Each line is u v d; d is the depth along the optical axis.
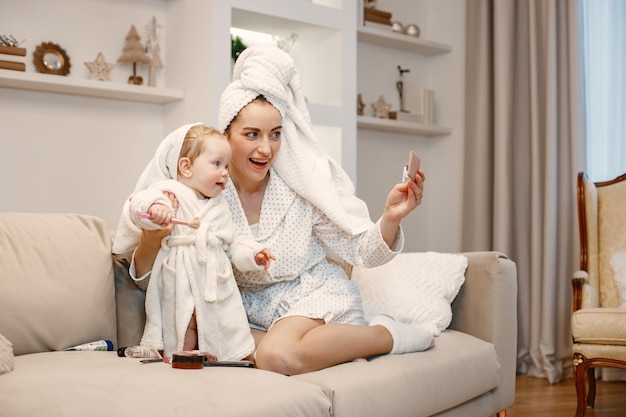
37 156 3.04
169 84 3.35
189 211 1.75
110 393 1.23
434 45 4.39
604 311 2.76
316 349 1.68
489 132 4.14
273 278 1.97
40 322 1.71
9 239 1.76
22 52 2.88
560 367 3.72
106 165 3.22
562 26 3.82
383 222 1.96
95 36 3.19
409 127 4.23
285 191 2.04
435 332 2.14
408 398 1.72
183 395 1.25
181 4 3.25
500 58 4.03
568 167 3.79
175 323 1.71
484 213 4.13
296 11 3.30
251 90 1.95
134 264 1.84
